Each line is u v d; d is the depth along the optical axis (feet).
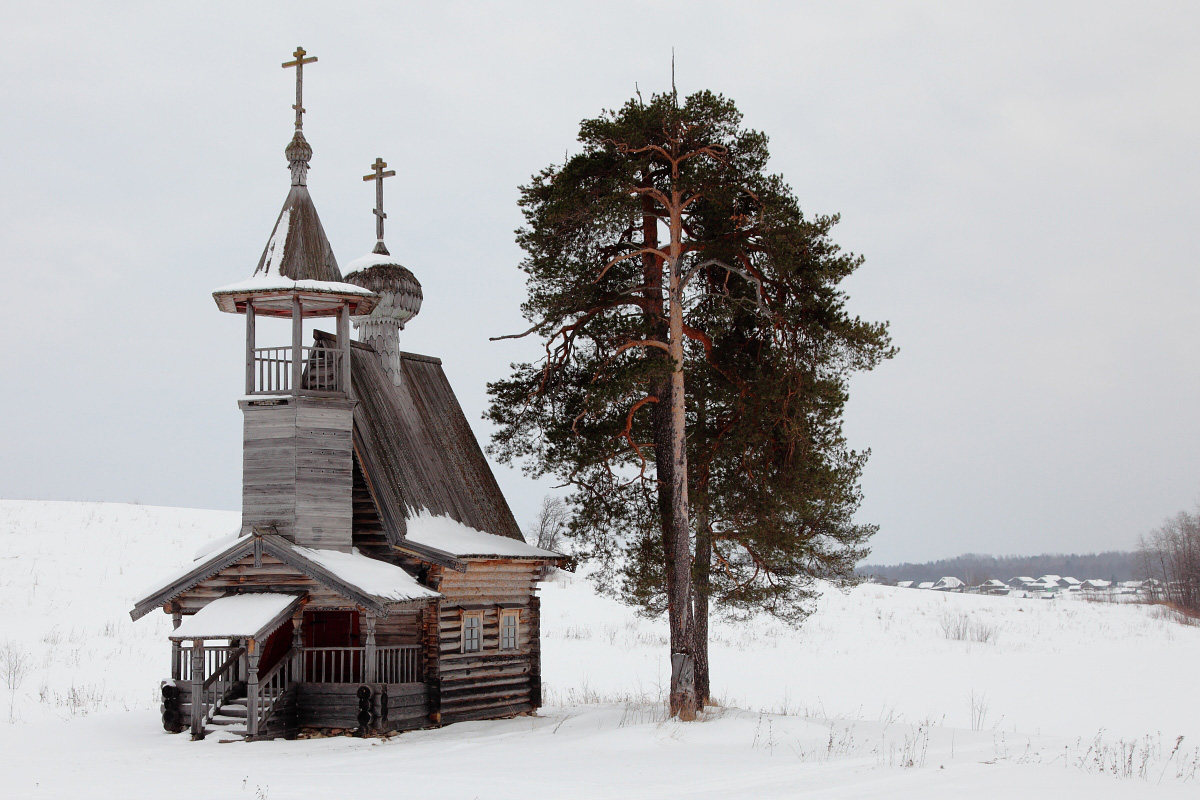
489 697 88.07
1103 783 54.75
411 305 99.04
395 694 78.69
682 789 52.60
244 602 76.89
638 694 110.11
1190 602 328.90
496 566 90.33
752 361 84.02
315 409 82.33
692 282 87.40
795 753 65.16
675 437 79.36
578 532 85.35
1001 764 61.82
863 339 78.48
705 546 85.20
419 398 99.35
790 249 77.41
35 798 50.80
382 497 83.71
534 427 85.87
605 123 81.25
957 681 132.26
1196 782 56.59
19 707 90.43
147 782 55.42
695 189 79.87
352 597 74.69
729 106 81.92
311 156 89.35
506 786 53.47
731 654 150.71
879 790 51.98
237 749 69.62
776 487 81.30
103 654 118.11
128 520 214.07
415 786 53.47
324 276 85.30
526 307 81.61
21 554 173.68
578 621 170.81
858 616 199.00
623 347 79.61
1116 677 137.49
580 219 78.18
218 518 235.61
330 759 64.80
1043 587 590.96
